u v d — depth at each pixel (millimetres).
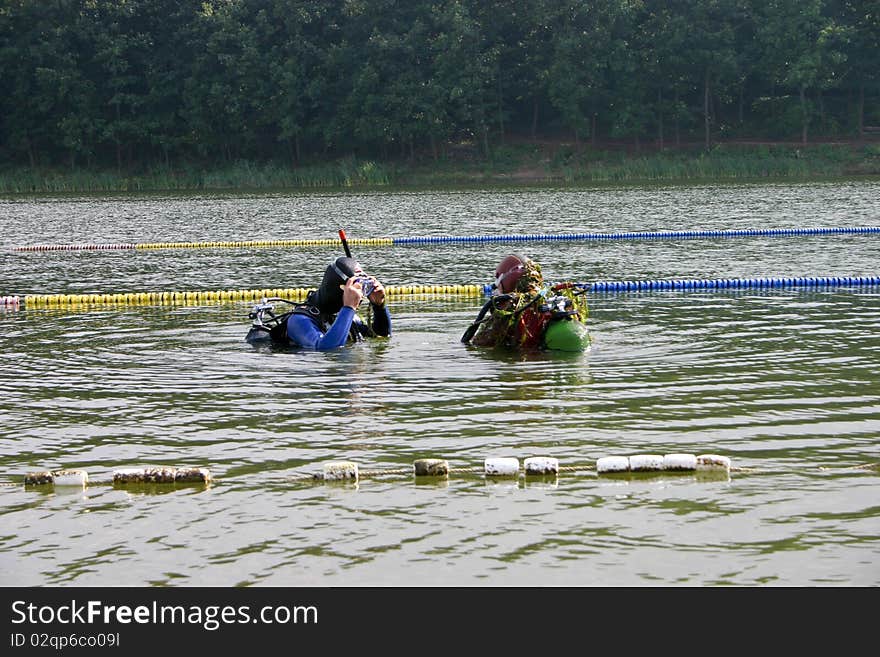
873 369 28750
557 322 33438
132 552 17031
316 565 16391
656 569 15922
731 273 53812
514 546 16844
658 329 36688
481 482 19844
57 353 34562
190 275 59094
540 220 96812
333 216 110875
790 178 179875
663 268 56906
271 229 94875
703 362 30344
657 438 22375
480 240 78938
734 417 23953
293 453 21969
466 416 24641
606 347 33344
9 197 177250
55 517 18625
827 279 48812
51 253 76125
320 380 29172
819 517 17625
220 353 33969
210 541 17375
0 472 21156
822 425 23078
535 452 21594
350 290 34969
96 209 135250
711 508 18188
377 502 18906
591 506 18453
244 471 20875
